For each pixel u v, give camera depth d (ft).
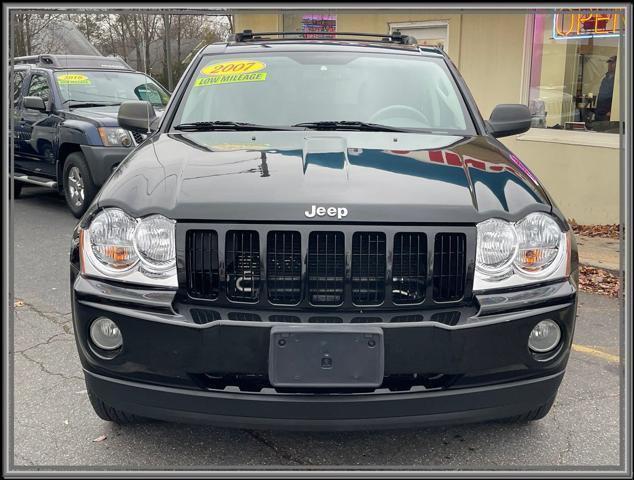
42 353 12.83
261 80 12.53
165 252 8.07
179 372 7.79
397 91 12.35
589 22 24.44
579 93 25.20
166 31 41.27
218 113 12.01
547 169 25.30
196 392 7.81
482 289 8.10
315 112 11.91
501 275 8.17
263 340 7.61
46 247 21.59
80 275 8.38
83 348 8.27
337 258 7.98
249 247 8.00
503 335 7.88
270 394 7.67
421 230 8.01
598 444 9.64
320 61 12.89
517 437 9.82
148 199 8.34
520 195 8.64
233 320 7.71
